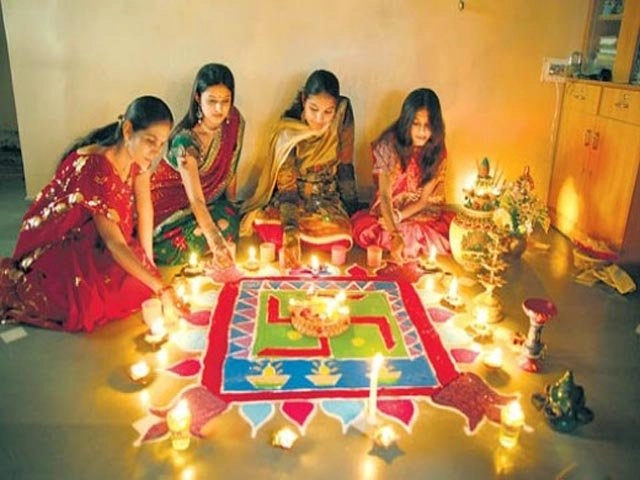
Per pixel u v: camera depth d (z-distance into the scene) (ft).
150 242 8.95
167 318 8.14
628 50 10.30
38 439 6.00
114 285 8.21
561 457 6.02
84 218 8.02
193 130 10.21
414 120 10.43
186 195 10.51
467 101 12.61
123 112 12.17
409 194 10.98
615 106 10.40
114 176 7.86
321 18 11.80
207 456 5.85
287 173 10.97
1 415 6.33
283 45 11.92
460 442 6.16
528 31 12.19
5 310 8.18
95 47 11.69
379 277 9.75
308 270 9.95
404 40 12.07
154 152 7.99
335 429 6.27
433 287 9.46
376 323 8.30
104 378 7.00
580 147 11.71
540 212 9.34
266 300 8.86
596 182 11.04
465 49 12.23
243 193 12.92
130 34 11.65
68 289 7.96
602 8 11.71
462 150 12.96
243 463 5.78
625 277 9.71
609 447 6.18
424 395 6.84
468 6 11.94
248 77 12.08
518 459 5.96
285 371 7.18
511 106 12.70
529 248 11.41
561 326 8.57
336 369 7.24
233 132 10.70
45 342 7.73
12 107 15.51
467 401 6.76
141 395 6.70
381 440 6.07
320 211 10.80
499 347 7.89
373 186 13.05
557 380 7.25
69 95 12.00
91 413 6.40
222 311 8.51
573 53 12.35
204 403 6.57
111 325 8.18
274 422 6.34
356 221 11.00
